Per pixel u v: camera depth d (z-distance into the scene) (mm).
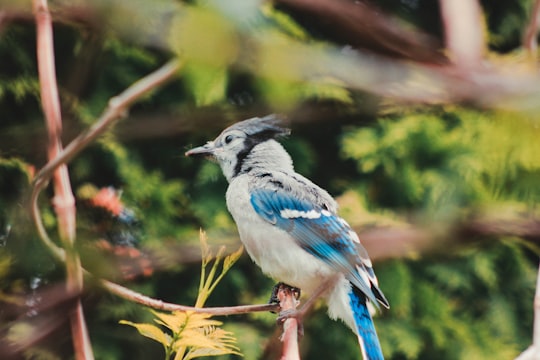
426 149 10453
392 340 10516
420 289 10734
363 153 10656
